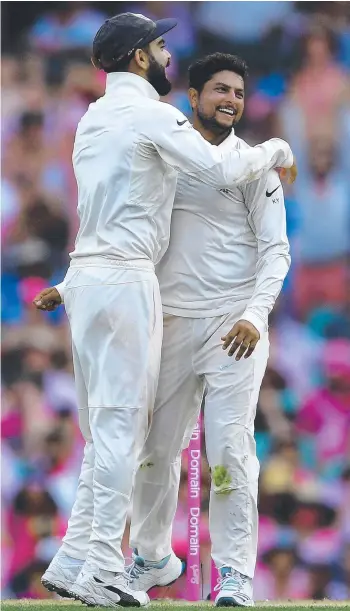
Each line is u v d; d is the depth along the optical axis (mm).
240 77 18312
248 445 17969
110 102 17297
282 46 37938
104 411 16734
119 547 16688
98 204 17000
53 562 17547
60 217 36906
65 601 19531
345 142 37031
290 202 36500
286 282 36000
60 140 37562
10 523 32656
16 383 34938
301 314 35750
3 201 36844
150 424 17266
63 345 35406
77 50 38188
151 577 19281
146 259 17000
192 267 18109
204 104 18156
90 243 17078
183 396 18500
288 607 17219
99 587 16484
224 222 18094
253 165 16875
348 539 32344
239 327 17125
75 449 33844
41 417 34375
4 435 34000
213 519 18016
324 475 33281
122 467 16625
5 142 37375
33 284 36281
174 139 16656
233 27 37969
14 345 35406
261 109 37469
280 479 32969
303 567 31875
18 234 36656
